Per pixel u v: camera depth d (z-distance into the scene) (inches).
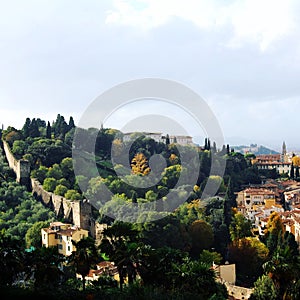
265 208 6599.4
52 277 2253.9
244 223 5319.9
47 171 6461.6
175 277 2251.5
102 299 2048.5
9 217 5403.5
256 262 4539.9
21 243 2412.6
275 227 5344.5
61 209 5551.2
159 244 4215.1
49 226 4879.4
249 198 7091.5
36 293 2076.8
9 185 6195.9
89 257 2380.7
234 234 5147.6
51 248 2343.8
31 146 7027.6
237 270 4552.2
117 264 2263.8
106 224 4520.2
